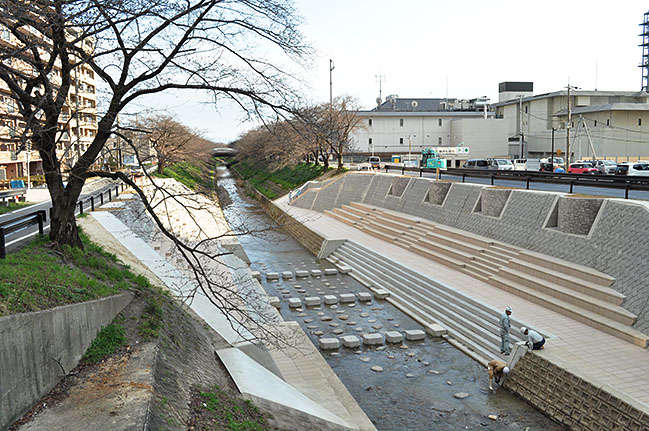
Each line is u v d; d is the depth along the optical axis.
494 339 16.56
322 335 18.81
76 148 12.96
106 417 7.07
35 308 7.91
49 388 7.87
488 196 26.42
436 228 29.69
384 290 24.06
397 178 39.59
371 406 13.45
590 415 11.44
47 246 12.56
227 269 21.86
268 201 56.50
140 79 11.60
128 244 20.12
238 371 11.20
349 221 39.94
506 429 12.15
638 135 55.22
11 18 9.50
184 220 31.44
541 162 50.12
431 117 75.31
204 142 83.50
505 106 72.75
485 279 21.97
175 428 7.45
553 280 19.16
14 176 45.66
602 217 18.55
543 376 13.12
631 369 12.88
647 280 15.59
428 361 16.33
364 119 74.56
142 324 10.76
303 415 10.12
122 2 10.06
